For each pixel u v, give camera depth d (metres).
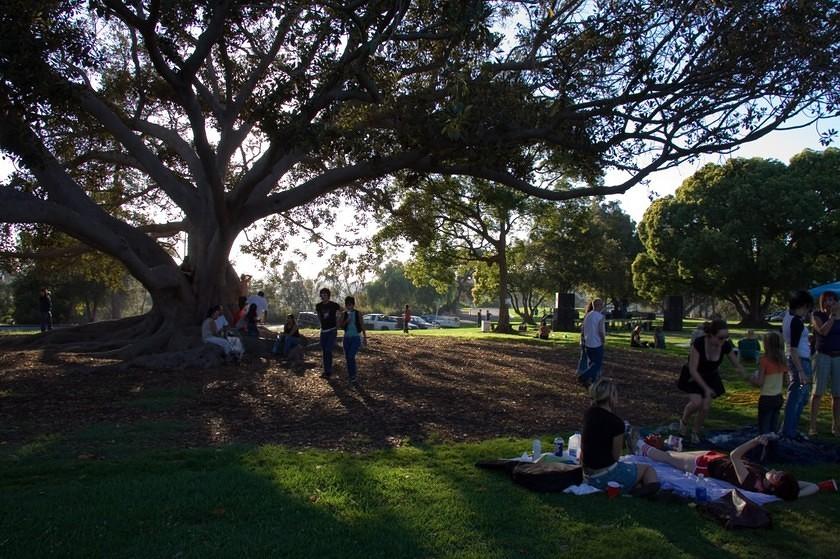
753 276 47.53
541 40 11.90
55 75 10.54
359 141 11.56
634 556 4.25
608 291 56.50
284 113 11.27
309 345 17.62
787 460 6.75
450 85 11.11
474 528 4.66
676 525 4.87
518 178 12.96
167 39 10.30
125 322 19.11
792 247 46.41
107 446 6.93
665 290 53.56
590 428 5.64
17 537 4.31
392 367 14.21
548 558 4.20
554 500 5.34
